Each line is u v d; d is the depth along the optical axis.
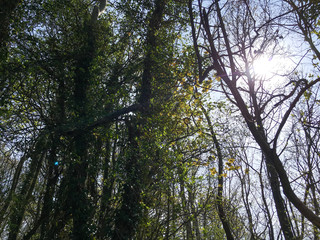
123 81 14.70
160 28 15.38
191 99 11.81
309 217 5.64
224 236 16.34
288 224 12.71
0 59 12.06
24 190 11.94
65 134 12.34
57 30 14.41
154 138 11.69
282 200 13.04
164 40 15.37
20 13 12.70
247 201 13.80
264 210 13.24
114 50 15.05
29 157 12.20
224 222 13.34
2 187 12.01
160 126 12.01
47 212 11.77
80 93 13.25
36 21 13.47
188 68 12.78
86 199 11.47
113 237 10.88
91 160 12.20
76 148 12.12
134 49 15.09
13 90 13.23
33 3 13.03
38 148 12.16
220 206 13.34
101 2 15.14
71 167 11.80
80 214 11.13
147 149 11.23
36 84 13.56
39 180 13.40
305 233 13.86
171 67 13.58
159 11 15.20
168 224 11.02
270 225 12.79
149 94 13.63
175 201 11.16
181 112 12.34
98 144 12.79
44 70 13.66
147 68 14.28
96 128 12.67
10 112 12.71
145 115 12.66
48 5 13.59
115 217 11.02
